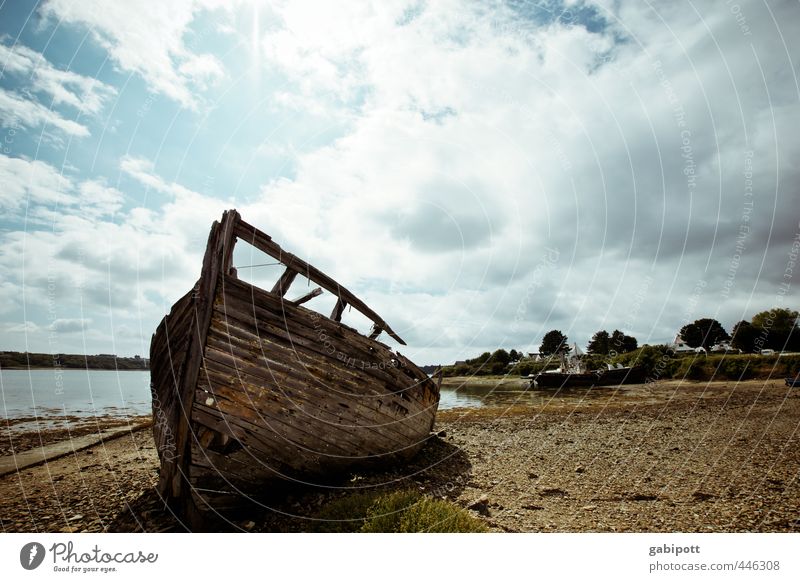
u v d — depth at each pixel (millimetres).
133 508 7020
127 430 16688
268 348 6523
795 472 7973
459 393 40406
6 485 8875
